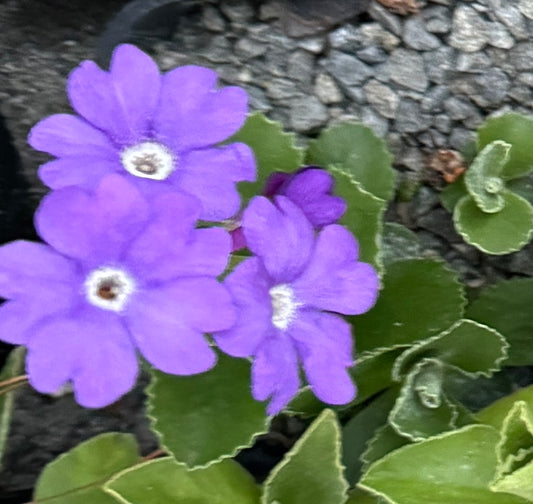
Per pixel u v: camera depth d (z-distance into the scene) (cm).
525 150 24
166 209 18
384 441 24
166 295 18
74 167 19
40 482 23
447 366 24
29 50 24
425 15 26
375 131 26
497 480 21
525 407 21
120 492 22
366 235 23
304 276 20
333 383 20
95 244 18
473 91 26
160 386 22
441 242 26
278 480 22
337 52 26
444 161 26
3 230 24
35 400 25
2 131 24
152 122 20
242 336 19
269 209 19
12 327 18
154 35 25
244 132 23
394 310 23
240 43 25
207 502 22
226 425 22
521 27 26
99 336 18
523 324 25
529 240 25
